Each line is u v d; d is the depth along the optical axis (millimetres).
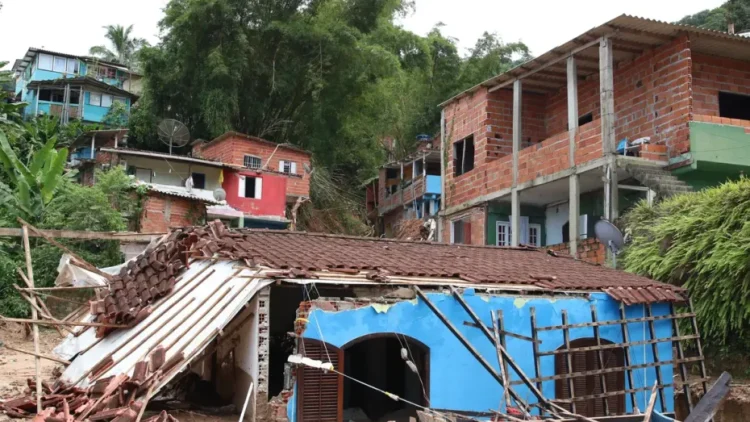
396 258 12305
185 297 10875
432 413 8789
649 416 7637
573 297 11727
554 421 8227
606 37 18203
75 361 11688
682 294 12492
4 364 14953
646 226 15586
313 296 10492
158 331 9820
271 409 9195
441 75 41812
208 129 34875
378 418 12047
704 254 13508
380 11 36469
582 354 11656
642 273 15000
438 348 10453
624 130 20297
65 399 8688
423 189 34156
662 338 11641
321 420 9500
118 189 25859
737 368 12859
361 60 34531
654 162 18203
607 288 12141
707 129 17906
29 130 28484
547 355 10539
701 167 17922
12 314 19250
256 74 34344
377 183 42031
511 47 41594
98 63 46469
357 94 35594
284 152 34062
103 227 22203
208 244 12312
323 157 36750
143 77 36625
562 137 19766
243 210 31797
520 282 11727
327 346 9672
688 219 14133
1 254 19359
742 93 19688
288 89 34625
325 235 14086
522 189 21266
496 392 10742
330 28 33938
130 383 8203
